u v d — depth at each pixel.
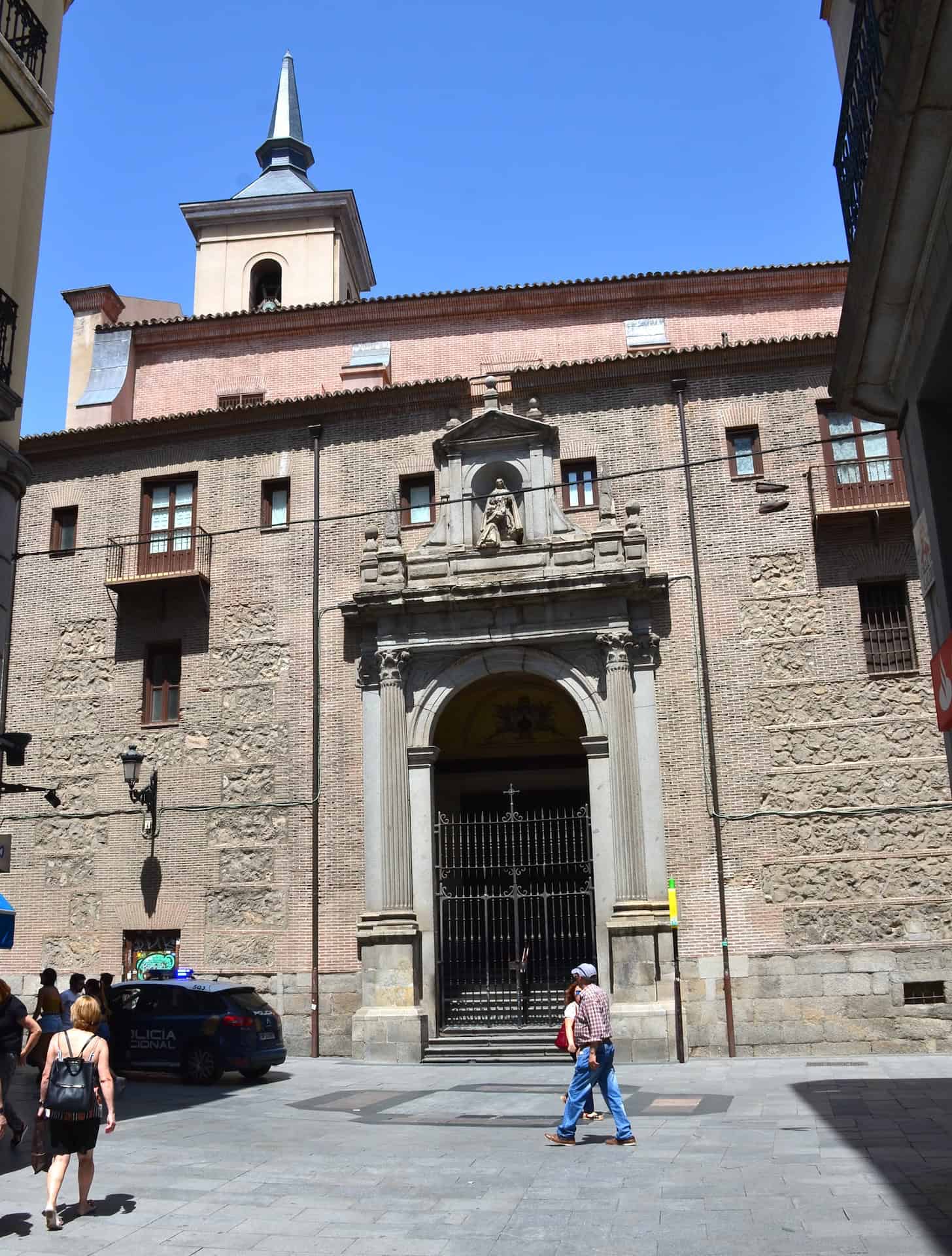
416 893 22.80
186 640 25.73
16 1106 15.92
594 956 25.47
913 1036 20.62
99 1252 8.34
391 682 23.59
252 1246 8.45
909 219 8.79
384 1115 14.83
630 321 29.08
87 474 27.53
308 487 25.94
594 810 22.53
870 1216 8.50
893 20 8.44
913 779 21.62
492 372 25.38
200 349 30.64
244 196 39.56
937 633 10.00
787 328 28.62
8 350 14.02
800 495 23.47
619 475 21.09
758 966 21.33
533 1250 8.15
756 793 22.12
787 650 22.73
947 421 10.12
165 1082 18.81
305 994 22.97
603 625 23.11
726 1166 10.62
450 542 24.39
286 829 23.97
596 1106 15.26
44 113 12.91
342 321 30.02
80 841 25.27
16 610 27.11
